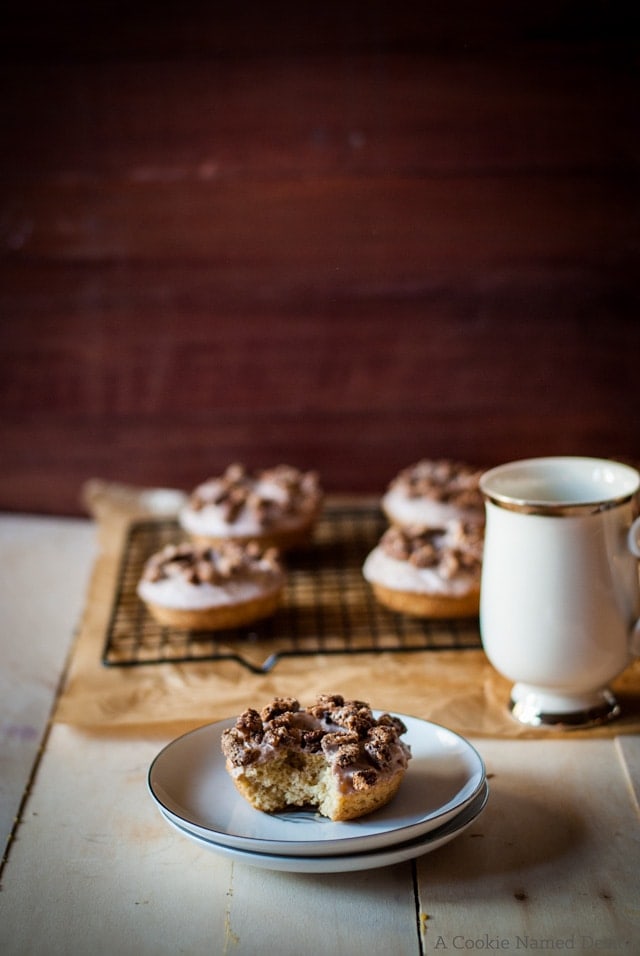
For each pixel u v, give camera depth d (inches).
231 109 46.4
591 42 44.6
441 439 49.4
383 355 48.6
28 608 41.6
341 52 45.5
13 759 32.9
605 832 29.2
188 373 49.5
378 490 50.2
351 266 47.7
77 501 51.4
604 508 31.2
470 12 44.7
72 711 33.7
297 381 49.3
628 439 48.7
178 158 47.1
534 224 46.6
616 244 46.6
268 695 34.3
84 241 48.2
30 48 46.2
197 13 45.6
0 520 50.8
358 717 29.4
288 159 46.8
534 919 27.1
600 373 48.1
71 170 47.4
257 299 48.4
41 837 29.8
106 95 46.6
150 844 29.5
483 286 47.5
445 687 34.4
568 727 32.4
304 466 50.3
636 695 33.8
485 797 28.7
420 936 26.9
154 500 47.3
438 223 47.0
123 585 41.0
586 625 31.4
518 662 32.0
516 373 48.4
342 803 28.0
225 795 29.2
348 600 39.9
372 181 46.7
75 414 50.4
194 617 37.2
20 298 49.0
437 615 37.9
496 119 45.6
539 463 33.6
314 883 28.3
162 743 33.0
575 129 45.5
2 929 27.4
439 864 28.5
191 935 27.1
